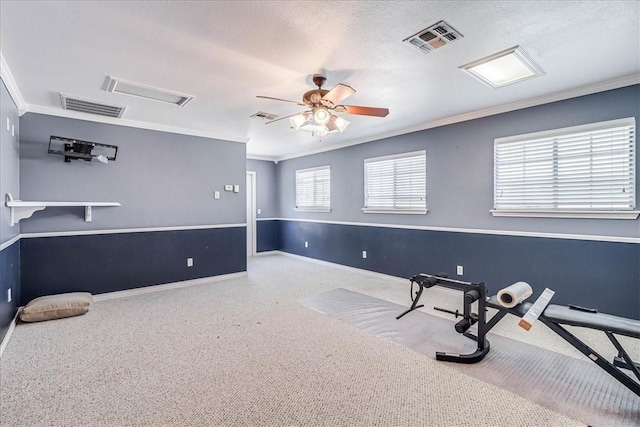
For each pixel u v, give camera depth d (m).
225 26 2.02
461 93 3.23
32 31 2.05
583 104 3.10
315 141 5.70
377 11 1.88
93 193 3.95
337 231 6.05
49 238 3.66
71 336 2.87
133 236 4.24
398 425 1.73
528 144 3.52
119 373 2.24
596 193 3.07
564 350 2.57
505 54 2.41
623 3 1.79
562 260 3.27
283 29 2.06
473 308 3.66
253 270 5.83
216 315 3.42
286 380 2.16
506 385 2.09
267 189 7.62
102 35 2.11
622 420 1.75
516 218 3.62
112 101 3.40
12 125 3.09
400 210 4.84
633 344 2.63
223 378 2.18
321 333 2.94
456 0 1.78
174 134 4.60
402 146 4.85
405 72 2.73
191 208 4.78
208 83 2.94
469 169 4.02
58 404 1.90
